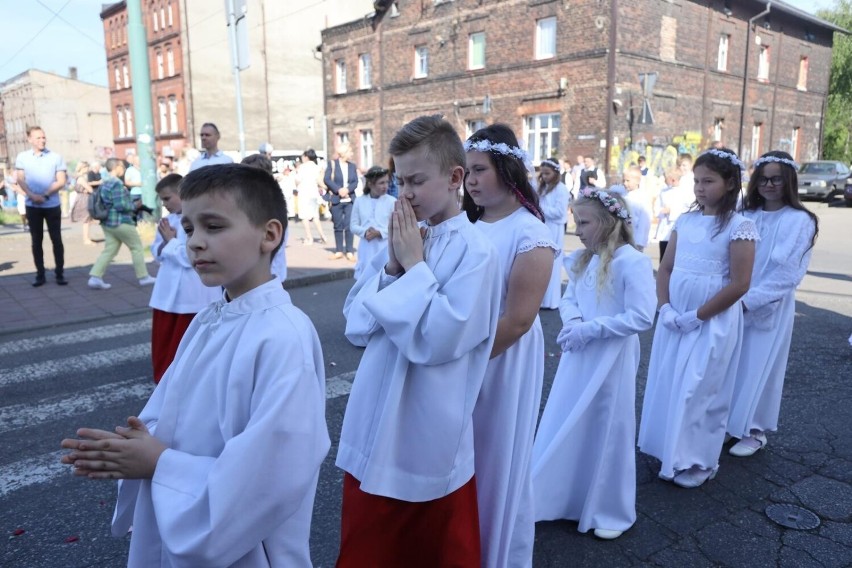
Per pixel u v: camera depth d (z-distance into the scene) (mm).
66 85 55625
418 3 23281
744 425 3641
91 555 2828
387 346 1928
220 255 1534
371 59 25578
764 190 3717
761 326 3619
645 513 3115
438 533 1893
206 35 33500
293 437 1435
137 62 11867
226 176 1530
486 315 1800
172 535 1388
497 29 20891
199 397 1547
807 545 2850
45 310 7406
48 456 3791
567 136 19406
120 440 1480
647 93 17422
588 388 2881
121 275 9516
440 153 1831
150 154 12273
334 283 9258
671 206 9406
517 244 2139
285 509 1440
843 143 29984
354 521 1934
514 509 2145
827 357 5480
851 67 29016
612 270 2910
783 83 25828
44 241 13906
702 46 21219
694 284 3291
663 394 3428
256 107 35219
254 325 1522
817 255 11383
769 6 22734
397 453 1843
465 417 1852
